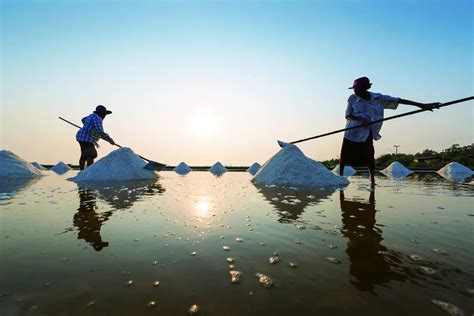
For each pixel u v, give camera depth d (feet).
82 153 21.77
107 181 18.39
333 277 3.73
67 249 4.82
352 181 18.92
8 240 5.33
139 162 21.58
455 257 4.43
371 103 15.31
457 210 8.16
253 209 8.41
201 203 9.57
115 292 3.34
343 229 6.09
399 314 2.89
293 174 16.61
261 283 3.56
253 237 5.52
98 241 5.26
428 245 5.00
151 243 5.14
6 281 3.63
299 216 7.43
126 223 6.66
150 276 3.76
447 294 3.29
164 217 7.32
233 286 3.48
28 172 24.26
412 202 9.61
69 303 3.12
